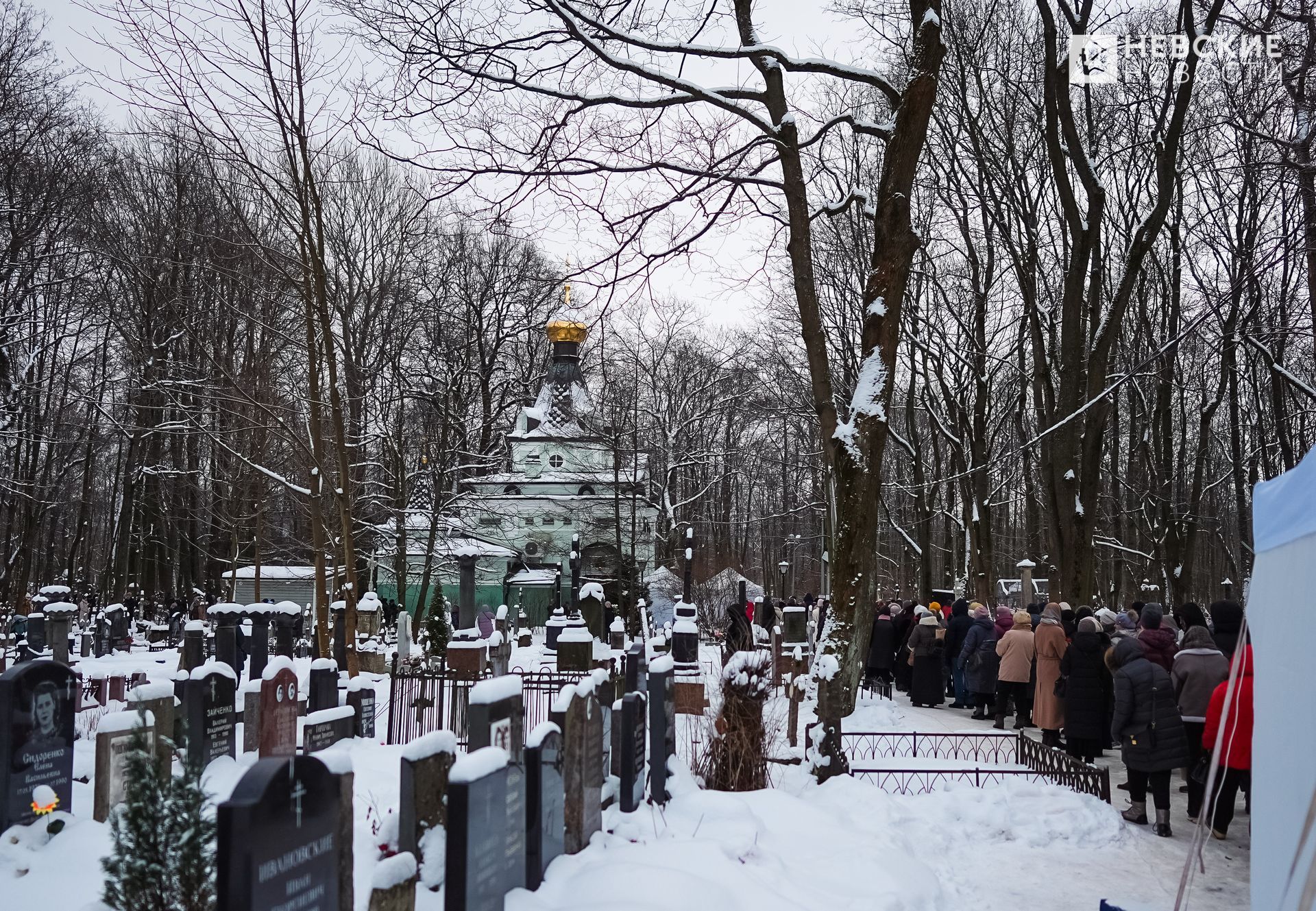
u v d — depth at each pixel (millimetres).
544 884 7531
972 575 37406
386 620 40844
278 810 5117
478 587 55844
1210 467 45688
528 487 65438
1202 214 28312
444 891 6453
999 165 29484
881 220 13430
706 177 14883
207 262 19547
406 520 35875
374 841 7754
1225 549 43188
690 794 10375
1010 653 17609
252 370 22891
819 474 43188
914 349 38719
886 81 14938
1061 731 15906
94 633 31797
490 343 54406
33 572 50656
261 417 23234
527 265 52125
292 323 26016
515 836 7059
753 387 58281
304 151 16188
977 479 34375
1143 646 13953
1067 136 24906
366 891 6973
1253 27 16516
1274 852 6355
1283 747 6301
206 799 5520
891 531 67750
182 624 36469
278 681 11711
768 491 73125
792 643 27016
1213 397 42562
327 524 28188
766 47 14852
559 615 31844
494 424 53531
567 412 66812
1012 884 9320
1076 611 19766
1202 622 13938
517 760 7438
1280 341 26859
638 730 10078
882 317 13312
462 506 37906
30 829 8305
